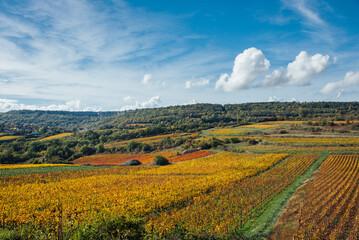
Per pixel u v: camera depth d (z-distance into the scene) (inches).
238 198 1096.2
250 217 879.7
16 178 1927.9
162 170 2161.7
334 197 1032.8
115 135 5000.0
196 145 3533.5
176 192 1248.2
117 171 2252.7
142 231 579.8
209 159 2645.2
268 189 1229.1
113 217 573.6
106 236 521.7
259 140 3511.3
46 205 1131.9
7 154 3142.2
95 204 1122.0
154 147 3843.5
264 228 779.4
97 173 2166.6
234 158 2591.0
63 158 3346.5
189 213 930.7
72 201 1188.5
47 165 2701.8
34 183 1729.8
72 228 593.3
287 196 1111.0
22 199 1256.8
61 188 1534.2
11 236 624.1
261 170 1809.8
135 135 5108.3
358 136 3186.5
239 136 4101.9
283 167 1857.8
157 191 1291.8
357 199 986.1
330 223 773.9
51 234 571.5
